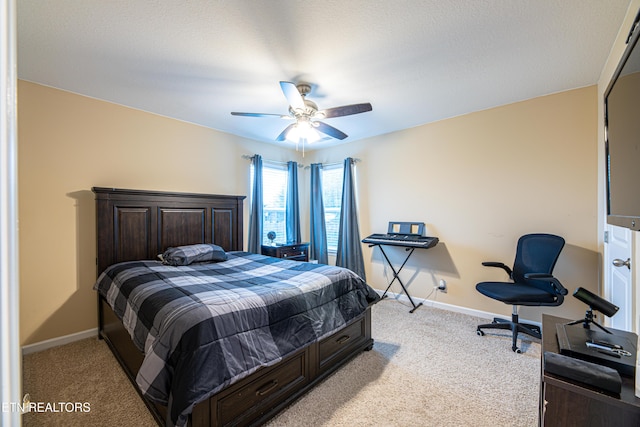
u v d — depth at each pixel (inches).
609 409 32.6
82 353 91.0
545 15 62.6
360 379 77.7
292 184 178.2
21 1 57.0
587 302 49.2
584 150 98.4
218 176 145.5
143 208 112.2
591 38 70.8
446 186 131.0
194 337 52.1
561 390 35.4
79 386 74.0
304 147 182.5
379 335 104.8
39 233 94.1
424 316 123.4
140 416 63.6
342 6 59.6
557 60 81.3
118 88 97.8
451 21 64.6
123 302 76.9
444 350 93.4
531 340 100.1
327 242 179.8
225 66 83.4
